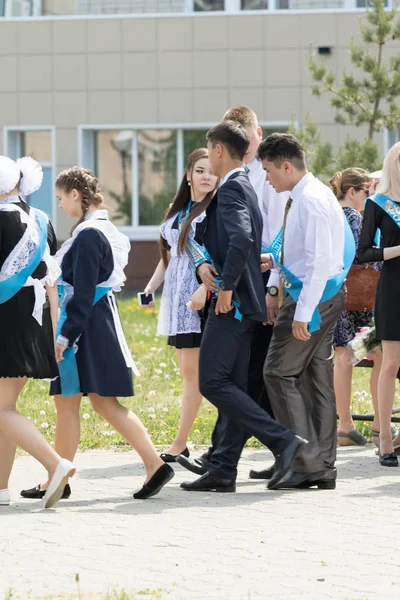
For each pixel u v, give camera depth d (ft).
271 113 136.26
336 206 36.73
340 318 46.52
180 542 29.86
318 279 35.78
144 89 138.31
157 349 79.10
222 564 27.45
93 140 140.87
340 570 26.81
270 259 38.45
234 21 136.46
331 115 134.82
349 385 47.16
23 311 34.53
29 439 34.68
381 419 42.42
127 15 137.80
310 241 35.94
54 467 34.71
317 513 33.58
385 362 42.01
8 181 34.96
